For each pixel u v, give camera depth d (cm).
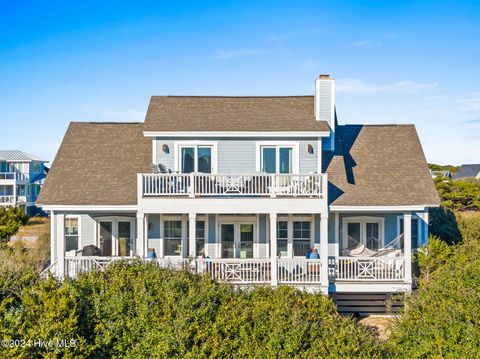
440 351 1045
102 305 1088
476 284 1164
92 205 1652
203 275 1288
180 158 1794
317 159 1789
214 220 1825
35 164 6116
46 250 2055
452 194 5019
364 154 1994
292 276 1537
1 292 1101
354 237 1853
